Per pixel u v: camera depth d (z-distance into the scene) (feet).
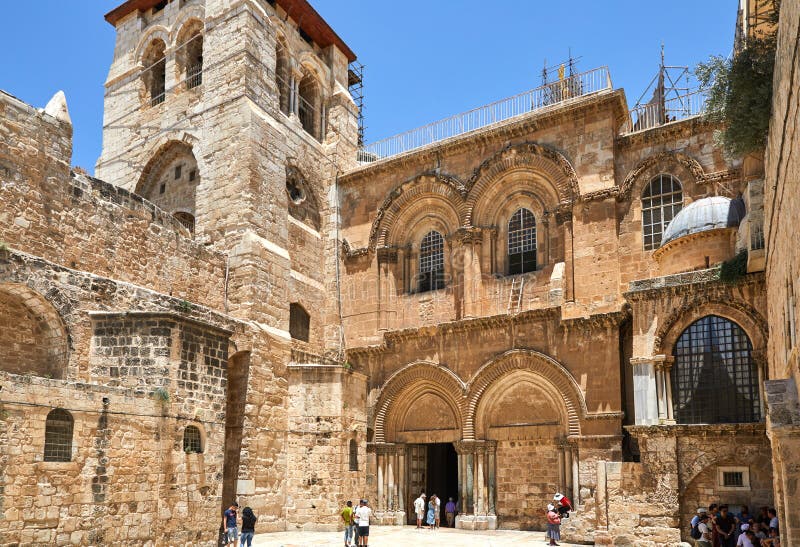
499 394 108.88
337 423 103.60
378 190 126.82
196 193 116.88
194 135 120.37
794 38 39.42
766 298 80.79
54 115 84.12
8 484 57.16
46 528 59.67
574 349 101.24
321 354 119.03
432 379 112.78
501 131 114.62
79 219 85.35
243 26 118.52
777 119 51.75
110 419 67.05
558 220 108.37
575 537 90.74
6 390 57.98
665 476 81.46
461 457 108.88
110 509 65.62
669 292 86.69
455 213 118.32
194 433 78.13
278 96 123.75
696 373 84.48
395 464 115.14
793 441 48.39
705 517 76.28
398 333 116.57
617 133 109.70
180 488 74.08
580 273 103.50
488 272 114.21
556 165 108.99
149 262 95.14
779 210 54.60
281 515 102.27
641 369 86.63
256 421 100.73
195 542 75.10
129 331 76.79
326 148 134.10
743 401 81.25
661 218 102.22
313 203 128.26
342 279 125.90
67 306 76.59
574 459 99.50
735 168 98.27
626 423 97.86
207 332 81.25
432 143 122.31
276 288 112.16
